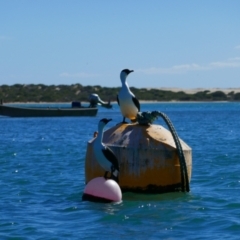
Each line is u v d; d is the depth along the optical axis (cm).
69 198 2395
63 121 10012
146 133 2294
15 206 2238
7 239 1766
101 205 2180
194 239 1745
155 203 2192
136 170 2256
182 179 2295
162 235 1794
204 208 2136
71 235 1798
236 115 13512
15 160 3966
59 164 3688
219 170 3216
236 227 1872
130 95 2380
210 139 5794
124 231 1839
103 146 2236
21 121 10100
